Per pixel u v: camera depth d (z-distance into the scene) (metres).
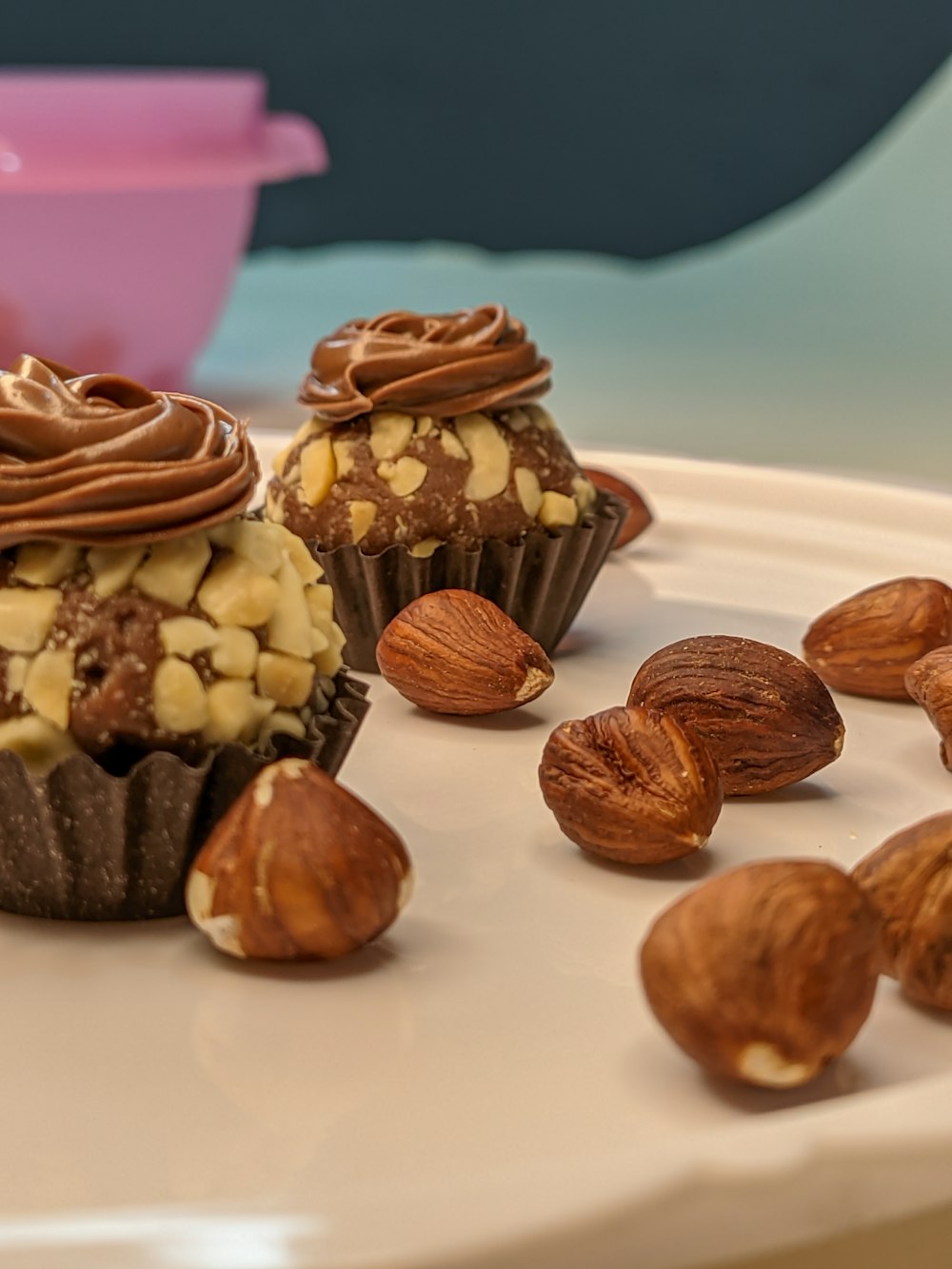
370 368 0.20
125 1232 0.10
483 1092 0.13
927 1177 0.11
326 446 0.21
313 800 0.14
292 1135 0.13
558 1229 0.10
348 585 0.20
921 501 0.25
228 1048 0.13
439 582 0.20
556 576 0.21
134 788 0.15
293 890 0.14
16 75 0.32
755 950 0.12
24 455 0.15
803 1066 0.12
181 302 0.32
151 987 0.14
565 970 0.15
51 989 0.14
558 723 0.19
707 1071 0.13
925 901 0.14
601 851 0.16
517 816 0.17
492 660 0.19
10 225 0.30
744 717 0.17
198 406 0.16
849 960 0.12
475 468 0.20
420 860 0.16
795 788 0.18
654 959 0.13
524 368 0.21
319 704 0.16
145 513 0.15
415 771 0.18
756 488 0.26
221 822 0.14
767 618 0.23
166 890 0.15
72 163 0.30
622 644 0.22
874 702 0.20
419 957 0.15
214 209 0.32
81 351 0.32
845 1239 0.11
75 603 0.15
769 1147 0.10
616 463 0.27
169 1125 0.13
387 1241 0.10
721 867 0.16
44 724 0.15
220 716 0.15
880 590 0.20
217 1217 0.10
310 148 0.34
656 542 0.25
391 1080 0.13
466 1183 0.10
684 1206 0.10
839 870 0.13
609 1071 0.13
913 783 0.18
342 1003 0.14
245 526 0.15
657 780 0.16
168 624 0.15
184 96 0.31
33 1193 0.12
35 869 0.15
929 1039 0.14
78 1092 0.13
